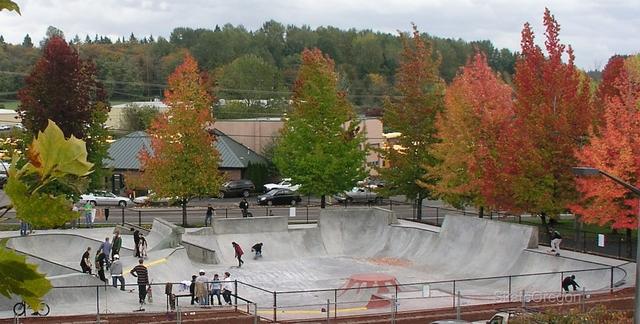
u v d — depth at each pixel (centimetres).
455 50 17825
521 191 3594
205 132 4691
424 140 4716
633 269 3300
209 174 4694
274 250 4316
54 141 294
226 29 17862
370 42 17088
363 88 14862
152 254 3578
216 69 13775
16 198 293
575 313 2142
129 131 8619
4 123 9500
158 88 14662
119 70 14612
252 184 6800
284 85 13625
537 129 3556
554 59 3641
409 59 4712
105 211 4866
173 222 4994
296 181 4881
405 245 4322
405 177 4741
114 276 2823
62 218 303
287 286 3569
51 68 4378
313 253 4403
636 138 3198
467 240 4000
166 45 17425
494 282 3550
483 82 4375
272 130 7450
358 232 4594
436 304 3017
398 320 2545
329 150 4847
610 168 3216
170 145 4606
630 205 3209
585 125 3553
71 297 2680
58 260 3769
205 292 2767
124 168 6819
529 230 3706
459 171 4309
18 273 292
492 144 4150
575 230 3938
